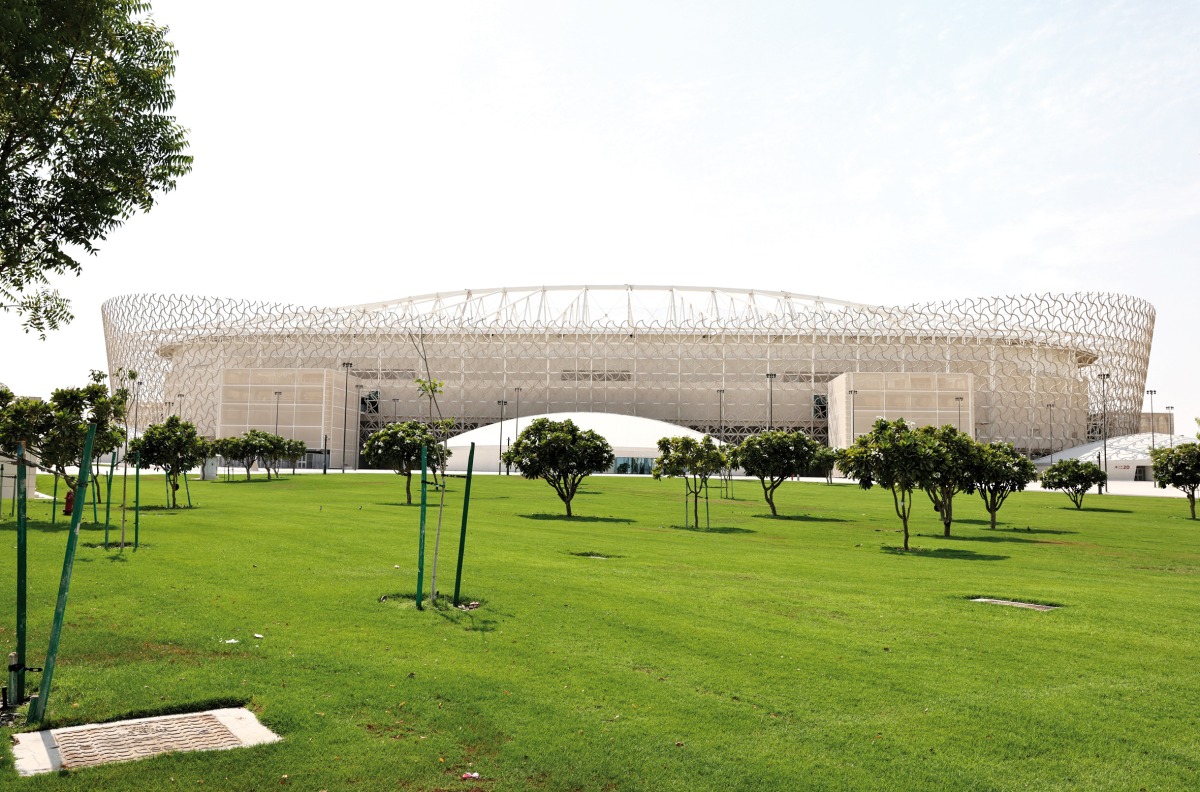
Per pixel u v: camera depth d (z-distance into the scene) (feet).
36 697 28.30
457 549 72.33
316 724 26.99
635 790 23.04
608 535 94.02
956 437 105.81
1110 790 23.76
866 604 50.78
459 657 35.29
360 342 428.97
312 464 344.49
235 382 375.04
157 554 62.90
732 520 126.62
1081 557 85.40
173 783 22.40
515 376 428.97
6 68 34.32
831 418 396.98
